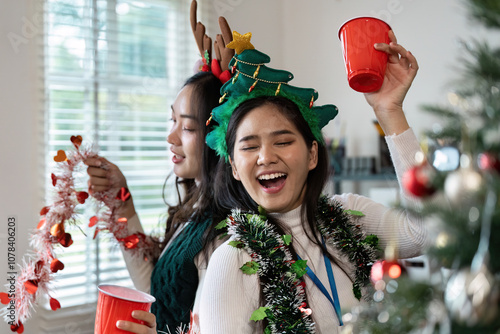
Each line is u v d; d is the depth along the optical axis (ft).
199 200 4.35
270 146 3.32
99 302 3.03
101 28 7.56
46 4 6.96
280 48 9.50
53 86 7.14
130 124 7.85
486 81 1.44
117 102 7.76
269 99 3.41
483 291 1.20
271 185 3.41
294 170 3.35
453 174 1.36
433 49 7.38
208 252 3.88
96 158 4.55
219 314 3.00
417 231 3.45
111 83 7.70
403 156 3.34
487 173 1.31
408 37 7.72
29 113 6.77
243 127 3.39
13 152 6.62
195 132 4.42
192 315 3.27
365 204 3.96
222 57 4.52
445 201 1.45
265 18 9.25
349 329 1.68
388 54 3.25
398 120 3.39
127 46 7.87
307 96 3.58
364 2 8.22
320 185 3.62
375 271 1.75
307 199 3.57
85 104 7.47
